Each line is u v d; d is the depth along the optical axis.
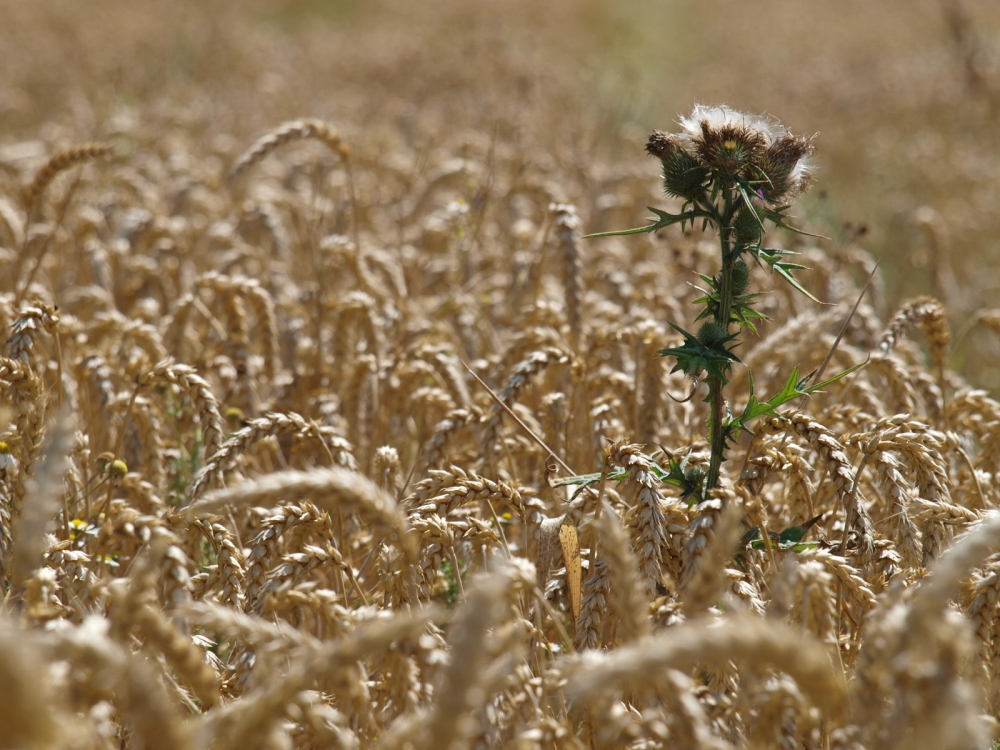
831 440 7.90
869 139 36.66
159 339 13.52
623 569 5.56
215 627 5.57
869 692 5.12
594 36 63.28
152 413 11.70
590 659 5.54
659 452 10.34
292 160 25.19
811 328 12.49
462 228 16.77
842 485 7.79
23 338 9.16
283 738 5.22
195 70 43.50
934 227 21.33
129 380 12.77
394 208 21.55
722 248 8.07
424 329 15.55
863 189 32.09
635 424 12.05
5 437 8.23
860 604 7.23
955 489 10.50
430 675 6.29
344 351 14.51
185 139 29.53
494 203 19.28
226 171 24.64
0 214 17.33
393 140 28.44
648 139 8.21
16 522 7.86
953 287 21.55
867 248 26.36
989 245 26.81
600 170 25.08
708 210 8.09
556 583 8.00
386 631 4.72
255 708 4.72
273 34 57.94
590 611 7.23
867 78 46.00
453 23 60.31
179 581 5.61
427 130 28.08
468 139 23.64
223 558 7.73
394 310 15.55
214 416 9.85
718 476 8.18
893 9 77.81
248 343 14.30
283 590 6.20
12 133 34.03
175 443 12.45
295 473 5.61
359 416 13.03
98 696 5.00
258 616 7.09
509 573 6.04
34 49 44.81
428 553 7.55
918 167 31.39
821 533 9.20
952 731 4.43
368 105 33.62
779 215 8.11
